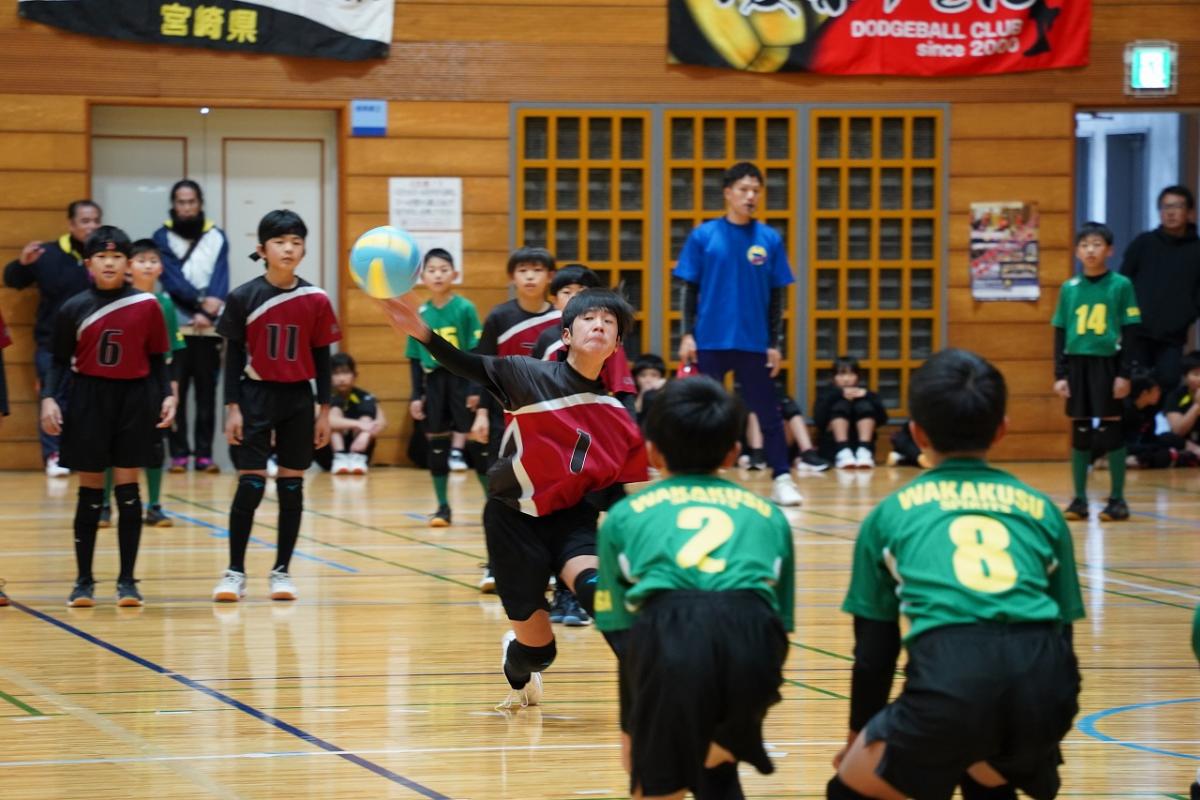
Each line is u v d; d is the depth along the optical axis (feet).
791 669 25.14
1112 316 43.57
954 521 13.56
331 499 49.14
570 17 58.59
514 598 19.69
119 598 30.91
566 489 19.12
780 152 59.57
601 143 59.16
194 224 55.36
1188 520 45.09
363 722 21.57
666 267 59.41
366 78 57.88
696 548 13.94
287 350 31.09
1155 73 59.88
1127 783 18.67
